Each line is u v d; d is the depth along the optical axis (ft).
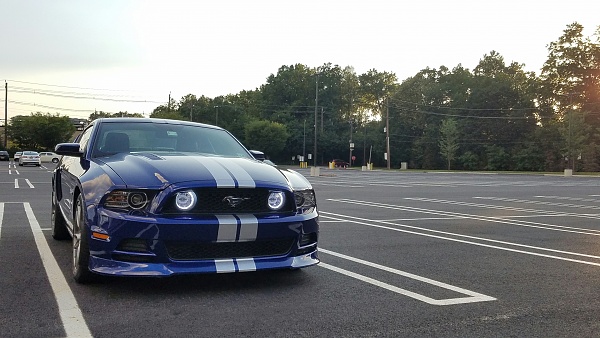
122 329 10.96
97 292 13.85
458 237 26.40
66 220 18.40
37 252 19.38
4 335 10.48
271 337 10.66
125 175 13.70
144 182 13.21
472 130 269.64
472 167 264.93
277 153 307.78
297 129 321.32
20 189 53.72
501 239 26.09
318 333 10.98
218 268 13.19
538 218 36.94
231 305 12.91
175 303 12.97
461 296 14.37
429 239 25.36
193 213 13.15
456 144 247.29
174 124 19.49
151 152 16.70
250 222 13.34
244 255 13.75
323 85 350.64
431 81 312.50
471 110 274.57
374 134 313.32
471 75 307.17
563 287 15.69
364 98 369.09
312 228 14.74
